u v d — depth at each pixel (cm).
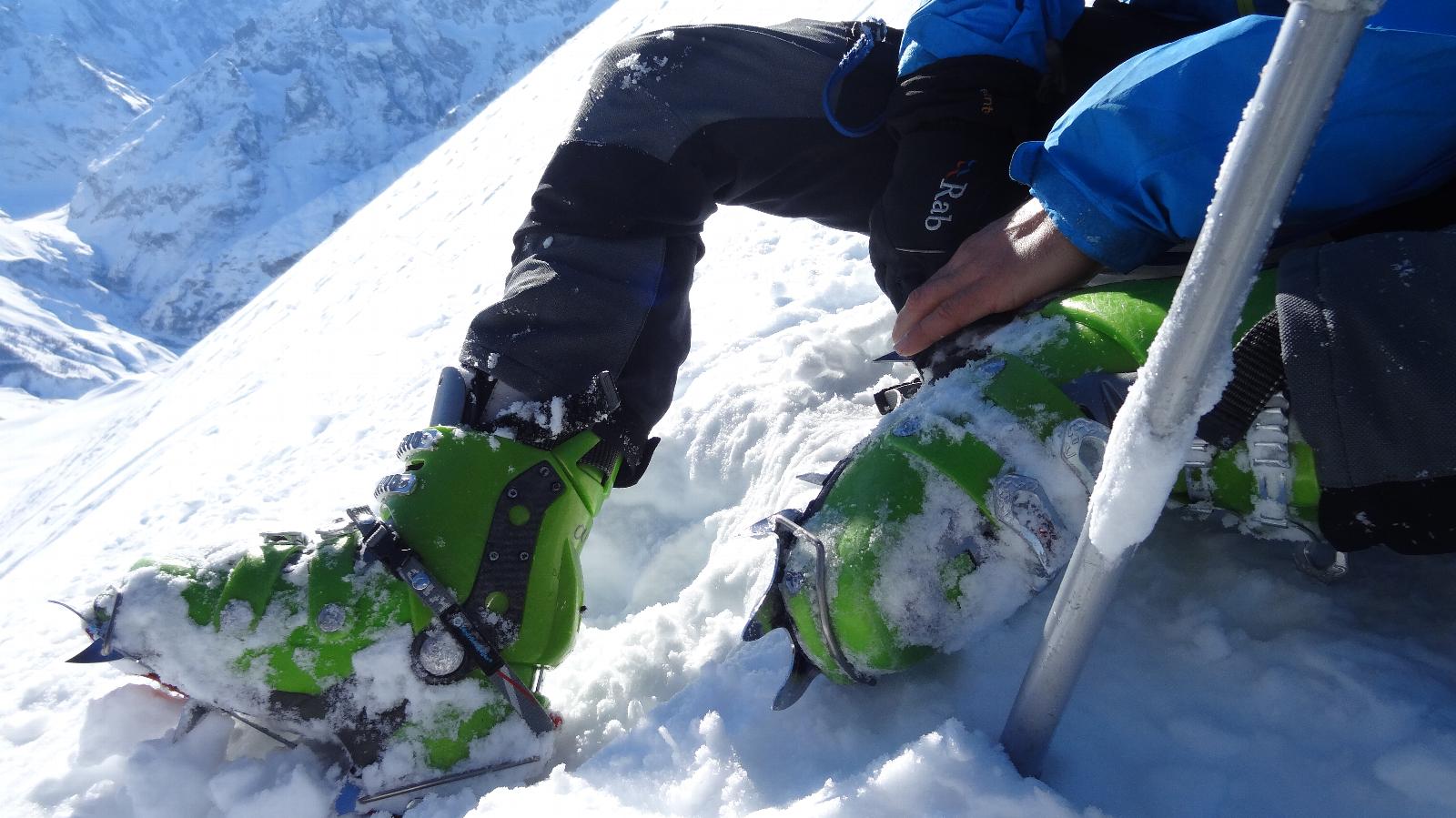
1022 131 98
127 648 78
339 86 13125
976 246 85
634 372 93
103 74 14050
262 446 301
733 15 533
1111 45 100
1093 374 72
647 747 80
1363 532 60
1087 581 53
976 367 77
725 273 217
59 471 715
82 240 12162
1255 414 63
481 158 995
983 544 70
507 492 85
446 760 82
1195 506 71
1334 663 65
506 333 90
